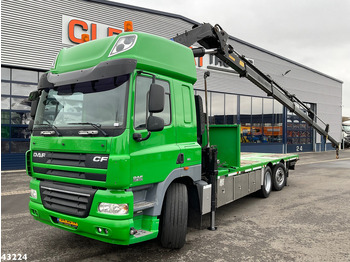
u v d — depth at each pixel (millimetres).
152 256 4105
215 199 5273
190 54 4805
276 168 8727
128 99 3521
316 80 29406
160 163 3930
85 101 3789
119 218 3377
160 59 4090
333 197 7996
